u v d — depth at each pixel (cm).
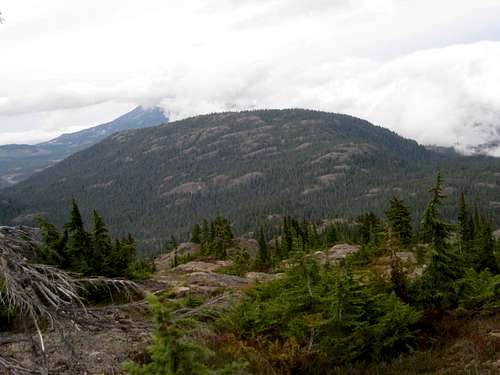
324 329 1237
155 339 523
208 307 677
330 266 1747
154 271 4800
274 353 1193
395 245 1648
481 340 1223
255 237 16038
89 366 904
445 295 1534
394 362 1173
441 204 1611
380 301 1339
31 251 605
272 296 1614
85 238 2338
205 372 530
